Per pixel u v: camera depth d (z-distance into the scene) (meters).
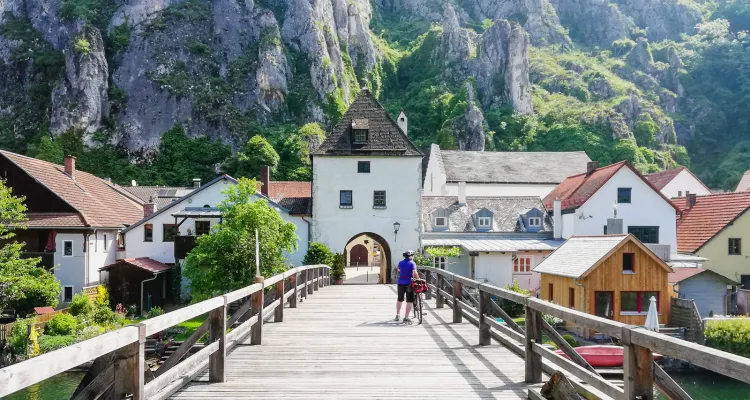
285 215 38.47
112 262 39.56
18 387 3.16
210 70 101.38
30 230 35.28
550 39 144.12
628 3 159.75
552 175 51.28
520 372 8.55
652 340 4.36
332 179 38.22
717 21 148.75
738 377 3.41
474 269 36.88
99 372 4.94
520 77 113.38
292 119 102.12
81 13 101.56
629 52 138.25
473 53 123.19
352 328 12.91
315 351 10.23
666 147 107.06
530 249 36.94
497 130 105.06
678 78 129.88
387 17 150.25
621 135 100.94
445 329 12.78
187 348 7.59
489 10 152.25
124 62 98.31
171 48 100.88
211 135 94.38
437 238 39.94
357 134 38.88
